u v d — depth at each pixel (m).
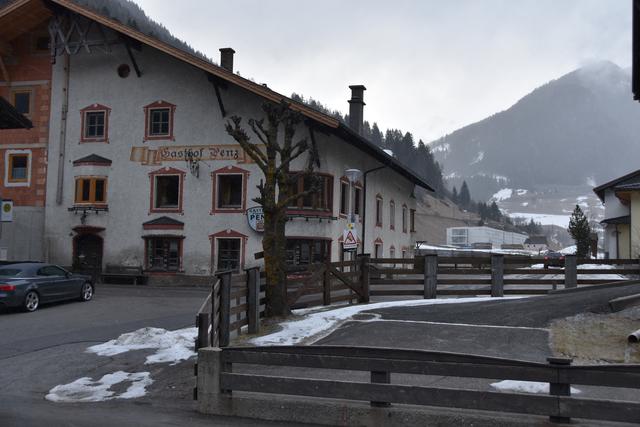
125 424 7.68
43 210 32.31
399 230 42.56
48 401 9.19
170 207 30.70
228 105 30.16
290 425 7.55
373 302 17.92
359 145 31.06
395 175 41.50
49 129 32.69
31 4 31.44
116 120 31.73
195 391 8.45
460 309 14.98
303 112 27.53
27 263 20.34
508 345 11.31
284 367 10.23
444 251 63.22
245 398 7.96
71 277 21.34
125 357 11.66
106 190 31.47
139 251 30.77
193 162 30.19
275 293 14.42
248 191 29.44
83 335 14.39
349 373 9.78
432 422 7.08
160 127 31.30
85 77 32.47
